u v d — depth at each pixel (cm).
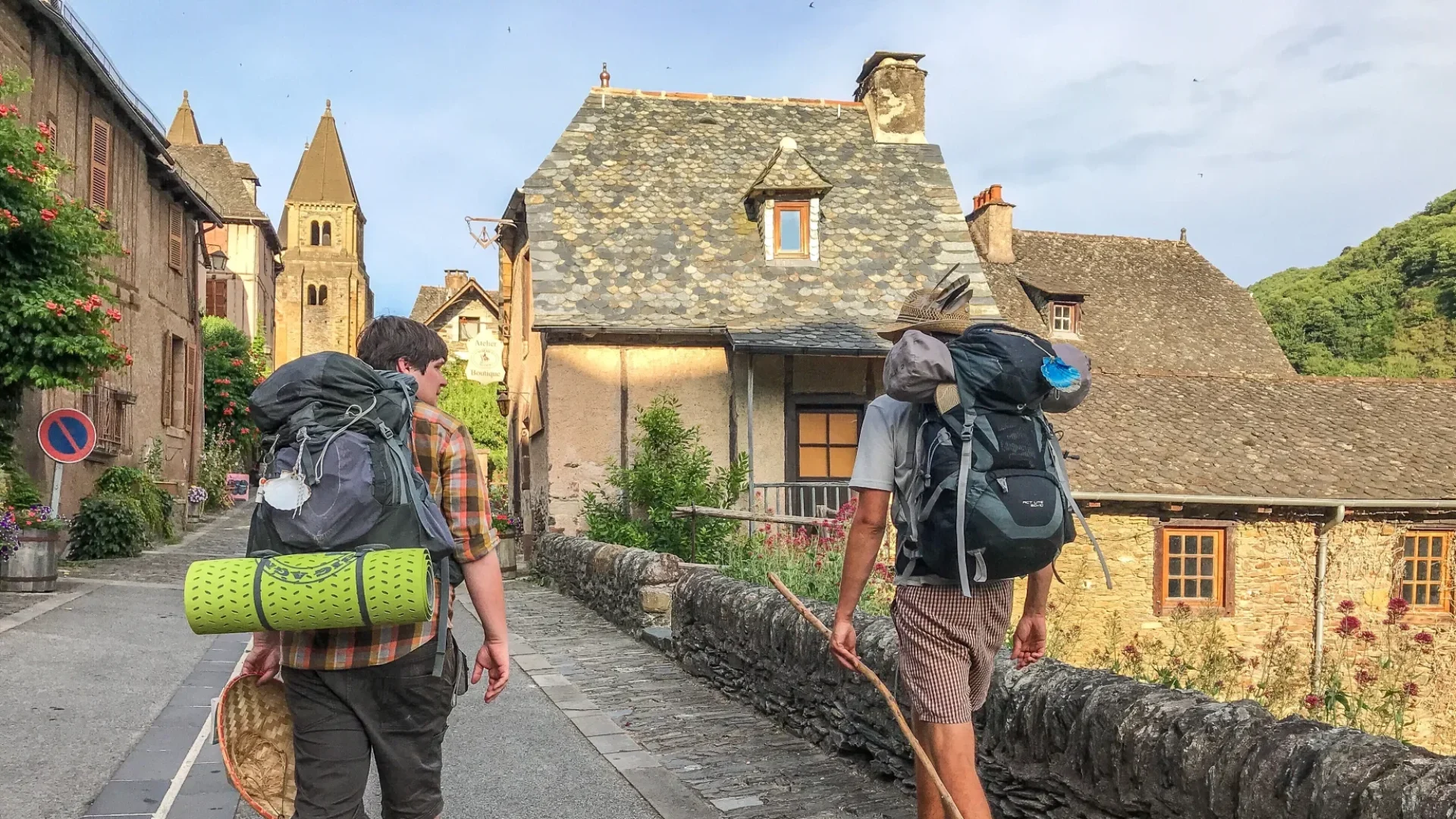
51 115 1316
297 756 245
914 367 267
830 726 501
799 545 835
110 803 404
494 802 429
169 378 1850
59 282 1009
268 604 223
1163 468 1441
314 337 7588
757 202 1559
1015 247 2839
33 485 1126
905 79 1783
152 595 970
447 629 256
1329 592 1426
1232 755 277
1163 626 1388
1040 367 269
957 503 259
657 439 1341
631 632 873
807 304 1475
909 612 287
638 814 416
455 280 5444
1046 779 348
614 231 1514
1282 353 2736
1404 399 1764
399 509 243
